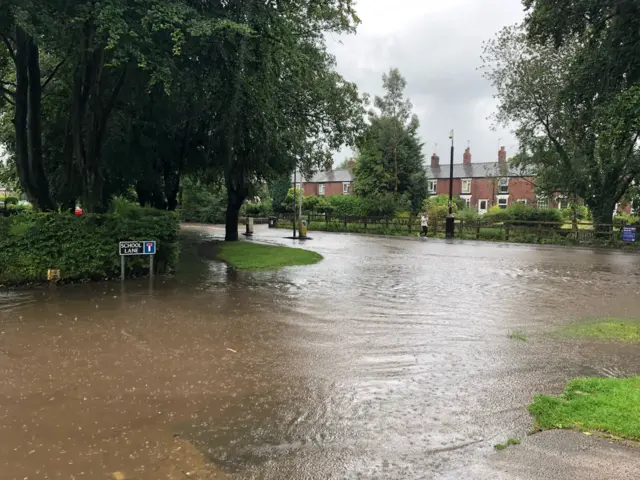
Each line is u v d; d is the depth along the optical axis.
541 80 26.77
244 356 6.30
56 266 11.29
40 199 14.62
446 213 34.72
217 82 13.23
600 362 6.20
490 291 11.42
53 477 3.44
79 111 14.01
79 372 5.57
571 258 19.12
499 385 5.38
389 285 12.14
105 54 12.54
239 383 5.35
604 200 27.36
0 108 20.41
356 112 23.14
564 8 21.41
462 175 60.16
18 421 4.32
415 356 6.41
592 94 22.78
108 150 18.08
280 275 13.54
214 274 13.48
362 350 6.65
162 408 4.65
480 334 7.55
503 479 3.45
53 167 19.47
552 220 29.81
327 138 23.11
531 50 27.31
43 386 5.14
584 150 26.14
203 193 49.62
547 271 15.12
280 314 8.74
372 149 43.72
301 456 3.79
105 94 15.50
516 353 6.57
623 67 21.23
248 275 13.42
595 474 3.50
